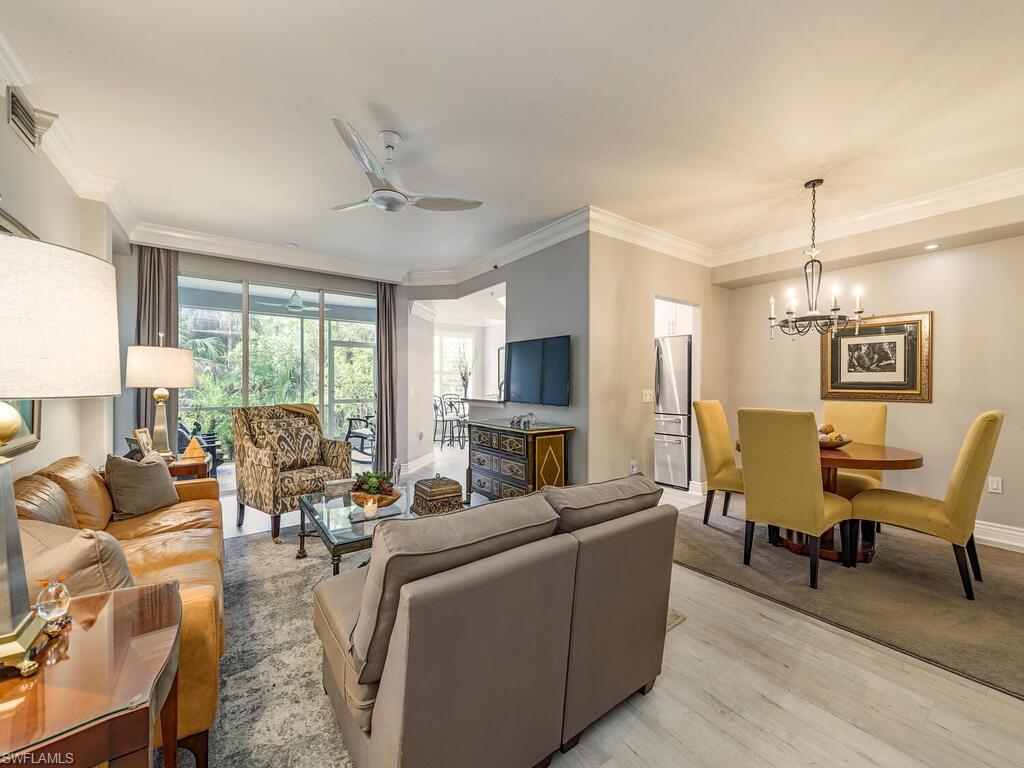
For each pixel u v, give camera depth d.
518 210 3.68
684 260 4.54
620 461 3.95
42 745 0.73
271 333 5.07
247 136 2.57
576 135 2.55
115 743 0.79
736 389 5.02
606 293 3.84
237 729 1.52
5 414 0.85
